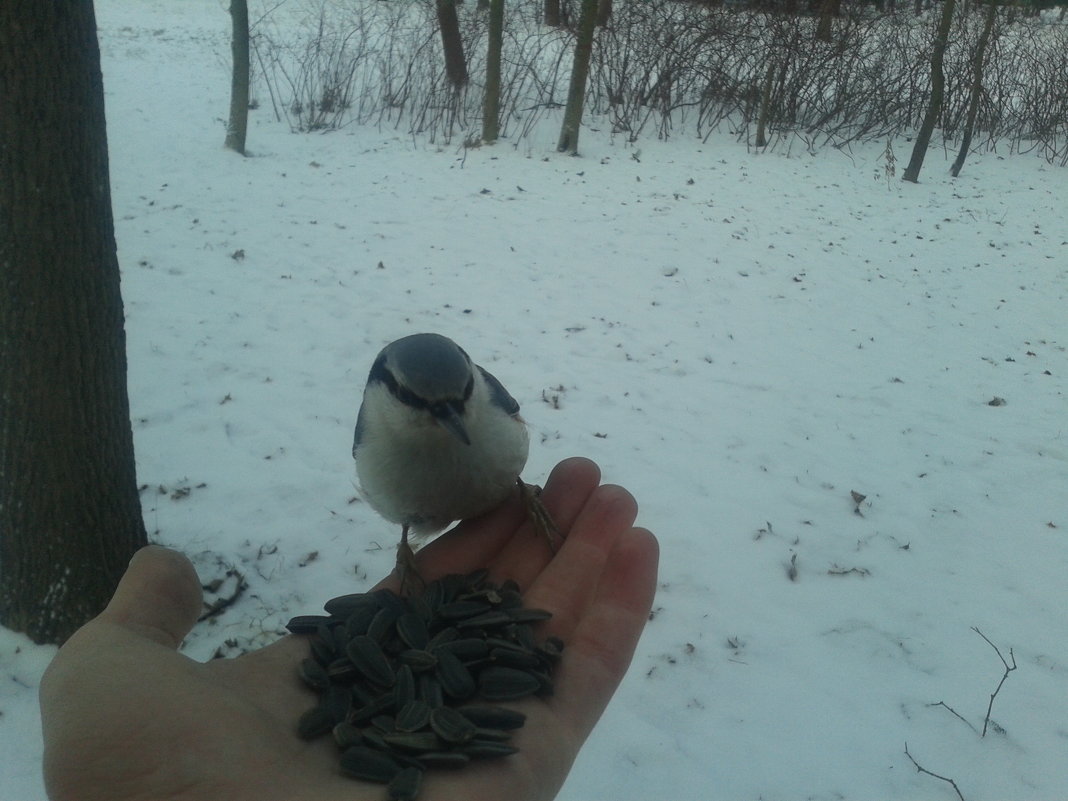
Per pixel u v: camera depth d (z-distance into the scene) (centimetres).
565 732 17
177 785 14
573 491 24
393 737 16
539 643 19
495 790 15
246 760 15
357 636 19
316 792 15
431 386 18
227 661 18
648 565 21
